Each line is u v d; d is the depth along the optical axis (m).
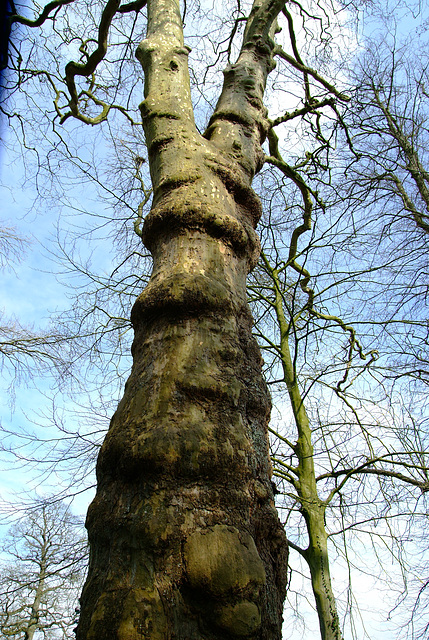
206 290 1.82
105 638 1.16
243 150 2.76
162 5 3.37
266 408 1.81
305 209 6.54
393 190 6.52
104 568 1.34
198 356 1.67
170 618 1.19
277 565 1.55
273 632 1.36
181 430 1.47
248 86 3.22
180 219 2.07
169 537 1.29
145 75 3.03
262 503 1.58
